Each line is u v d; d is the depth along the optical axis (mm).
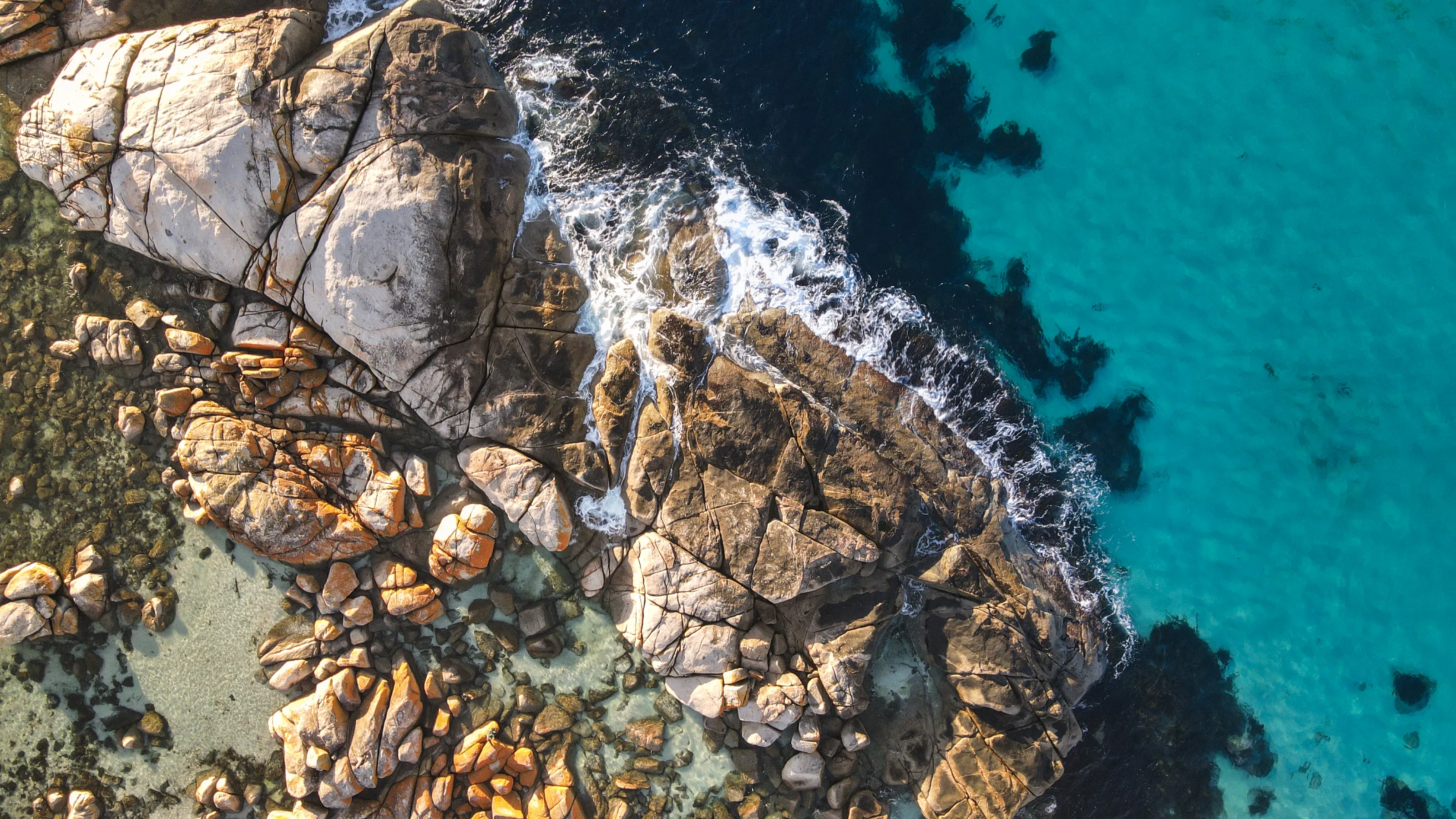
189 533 12156
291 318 12156
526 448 12391
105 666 12008
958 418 14172
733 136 14094
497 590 12531
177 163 11484
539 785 12305
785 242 13852
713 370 12797
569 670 12617
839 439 12812
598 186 13484
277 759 12039
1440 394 13953
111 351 11961
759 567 12250
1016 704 12734
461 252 12016
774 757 12664
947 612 12883
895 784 12914
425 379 12156
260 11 12219
